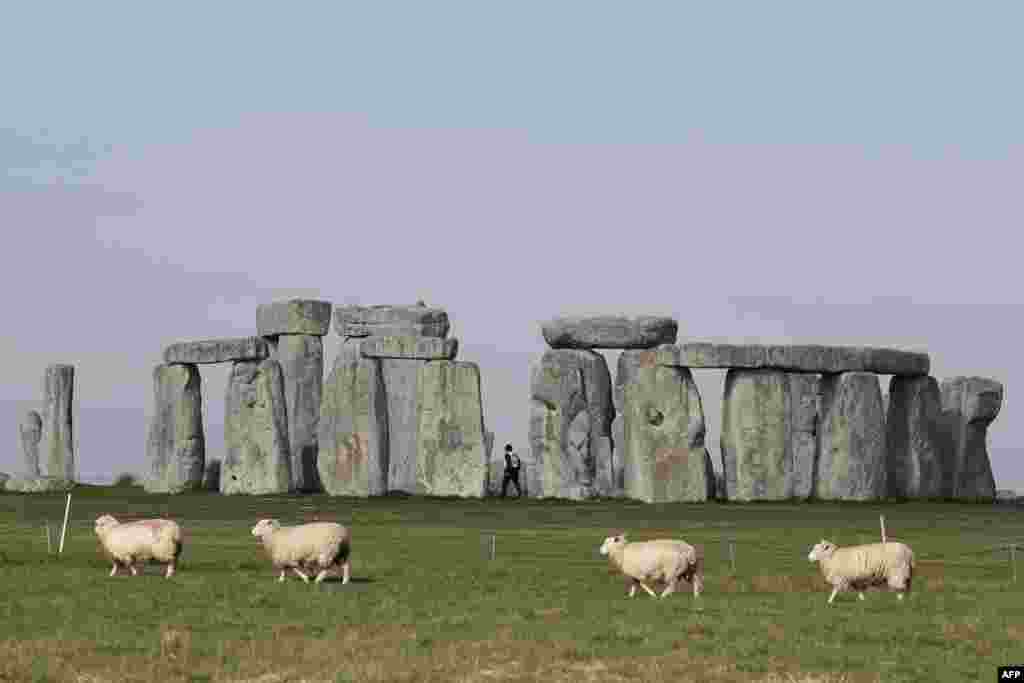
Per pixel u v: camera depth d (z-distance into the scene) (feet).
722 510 233.55
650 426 263.90
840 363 269.44
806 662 100.37
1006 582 139.03
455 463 273.33
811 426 269.64
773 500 263.08
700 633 108.58
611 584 134.10
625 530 192.75
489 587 131.03
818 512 229.86
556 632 108.17
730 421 266.16
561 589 130.72
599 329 274.36
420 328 297.74
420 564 148.97
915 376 279.49
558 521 208.54
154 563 145.38
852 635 108.37
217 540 174.40
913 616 116.47
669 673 97.55
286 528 130.52
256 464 279.69
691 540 179.01
